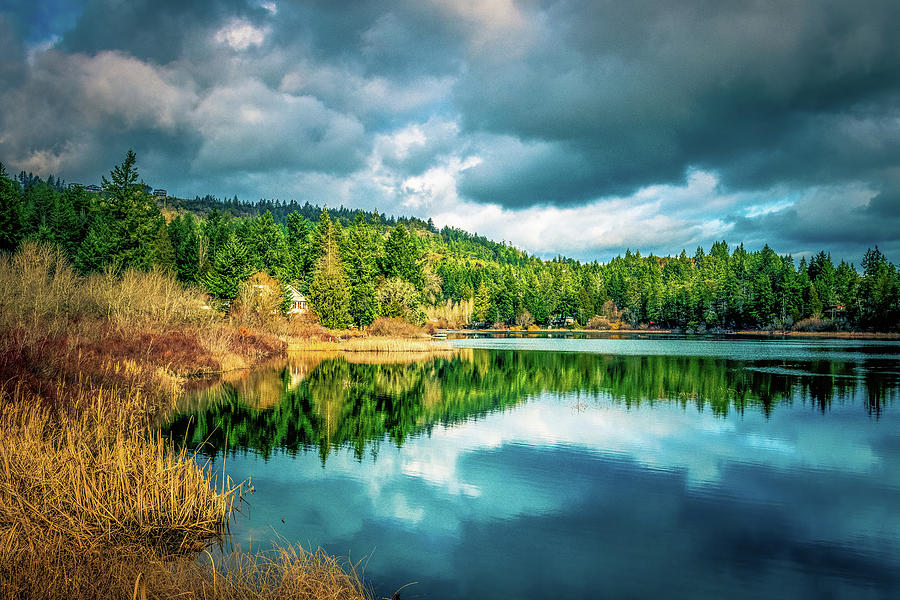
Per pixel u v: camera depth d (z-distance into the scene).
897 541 11.91
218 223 99.25
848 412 25.84
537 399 29.50
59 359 20.97
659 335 109.62
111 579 8.55
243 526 12.09
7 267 37.34
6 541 8.75
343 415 24.86
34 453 11.34
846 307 110.81
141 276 48.06
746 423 23.53
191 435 20.42
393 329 76.19
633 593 9.53
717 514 13.39
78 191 86.69
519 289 150.25
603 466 17.30
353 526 12.30
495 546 11.43
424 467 17.06
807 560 10.97
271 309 61.59
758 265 149.00
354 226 92.69
